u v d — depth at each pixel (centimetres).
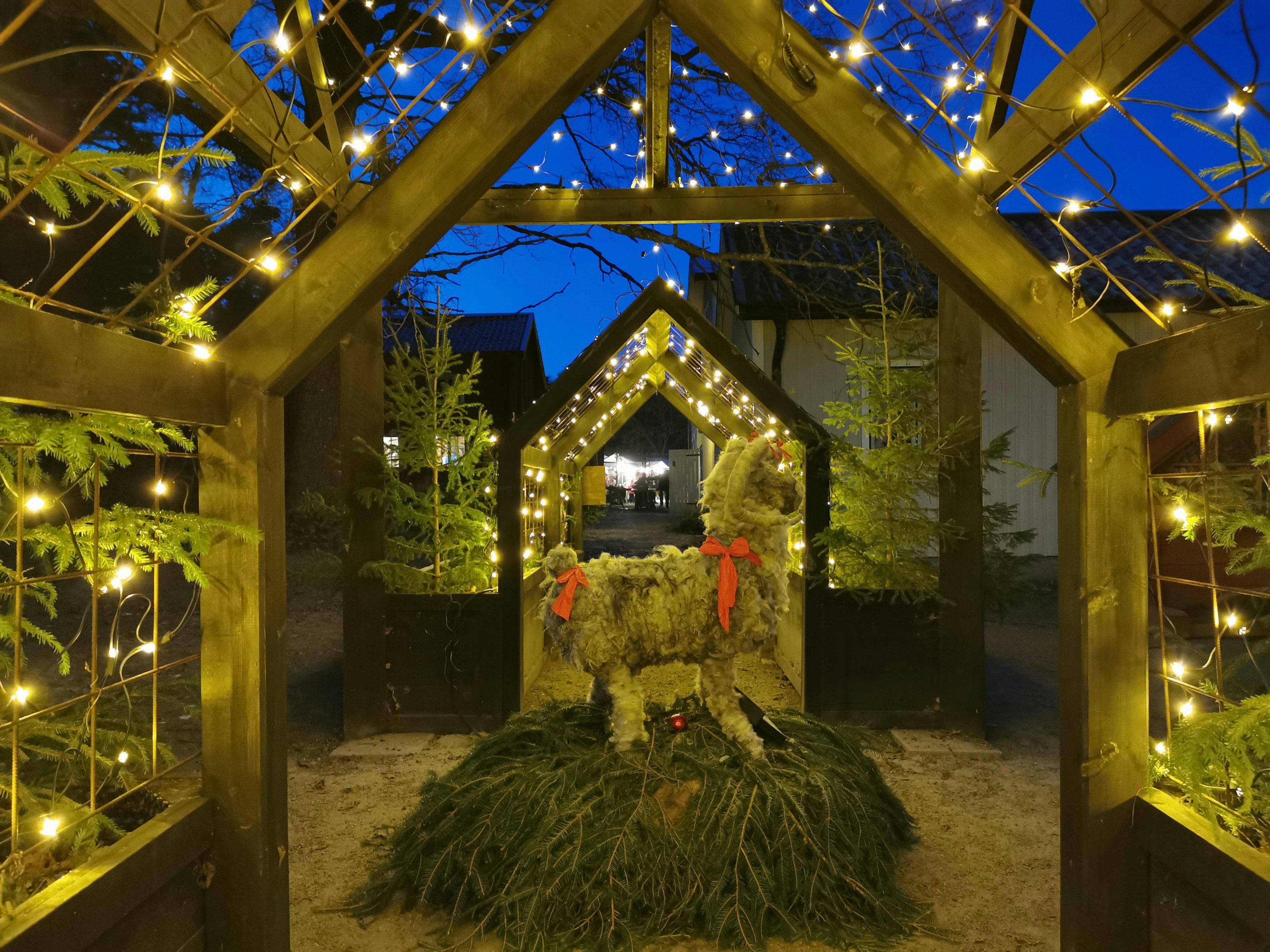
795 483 322
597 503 884
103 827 178
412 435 524
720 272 1184
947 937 263
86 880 138
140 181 180
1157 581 175
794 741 321
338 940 267
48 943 127
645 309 504
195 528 165
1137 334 1038
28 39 610
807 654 496
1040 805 381
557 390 501
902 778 418
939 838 343
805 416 497
